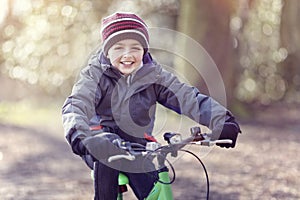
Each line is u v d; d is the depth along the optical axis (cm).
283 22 2427
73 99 413
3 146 1448
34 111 2314
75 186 972
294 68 2480
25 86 2545
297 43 2444
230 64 2028
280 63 2483
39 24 2438
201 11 1956
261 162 1189
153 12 2430
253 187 944
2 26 2511
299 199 858
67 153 1348
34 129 1788
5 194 907
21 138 1589
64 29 2414
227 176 1037
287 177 1026
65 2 2402
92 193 920
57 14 2412
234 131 420
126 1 2420
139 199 454
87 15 2405
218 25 1970
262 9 2438
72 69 2414
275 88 2480
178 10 2377
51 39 2431
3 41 2520
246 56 2420
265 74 2467
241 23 2350
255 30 2442
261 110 2267
